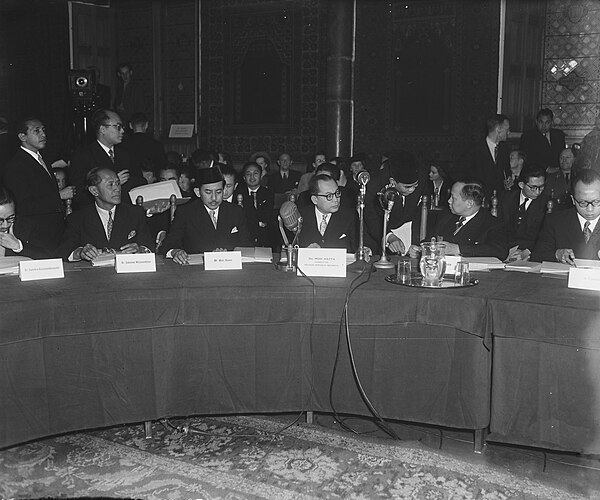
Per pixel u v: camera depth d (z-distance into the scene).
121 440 3.36
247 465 3.09
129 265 3.37
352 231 4.13
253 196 6.45
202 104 11.34
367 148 10.27
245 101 11.06
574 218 3.79
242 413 3.37
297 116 10.67
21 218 3.99
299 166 10.70
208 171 4.10
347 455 3.20
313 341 3.32
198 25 11.22
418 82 9.91
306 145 10.66
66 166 7.04
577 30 9.37
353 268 3.45
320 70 10.45
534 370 2.93
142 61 11.64
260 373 3.32
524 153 7.55
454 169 7.75
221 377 3.30
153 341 3.17
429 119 9.90
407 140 10.05
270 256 3.71
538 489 2.87
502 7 9.30
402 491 2.87
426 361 3.18
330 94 10.14
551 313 2.78
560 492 2.85
